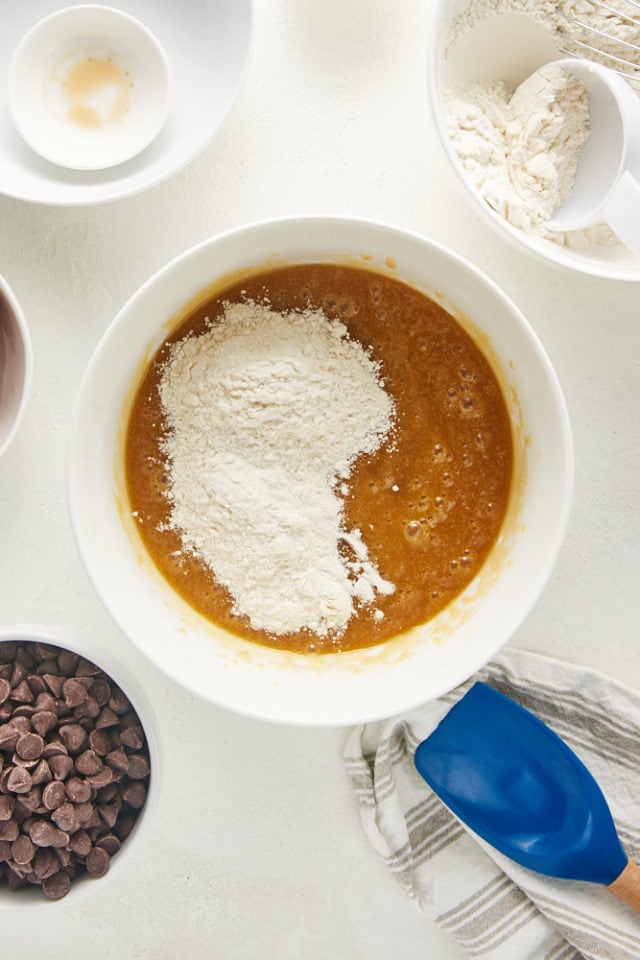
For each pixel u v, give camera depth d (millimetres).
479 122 550
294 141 571
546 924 596
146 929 609
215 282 547
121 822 580
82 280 575
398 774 601
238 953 612
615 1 551
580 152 559
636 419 585
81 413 527
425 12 571
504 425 558
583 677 590
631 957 582
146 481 558
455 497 560
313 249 542
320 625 558
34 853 563
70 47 565
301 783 602
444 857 601
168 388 554
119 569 545
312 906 609
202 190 572
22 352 538
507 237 540
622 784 595
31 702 571
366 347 557
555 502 532
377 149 571
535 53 560
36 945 606
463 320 552
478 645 544
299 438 543
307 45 572
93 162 563
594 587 593
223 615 561
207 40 570
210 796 601
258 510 544
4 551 581
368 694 552
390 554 559
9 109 564
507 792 592
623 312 580
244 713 535
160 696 592
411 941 610
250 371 540
